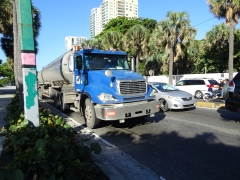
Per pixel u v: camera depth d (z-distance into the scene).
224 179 3.69
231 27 17.58
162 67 35.53
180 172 3.96
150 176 3.70
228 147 5.22
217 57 30.34
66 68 9.91
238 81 6.57
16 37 8.84
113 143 5.66
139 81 6.90
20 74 7.34
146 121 8.19
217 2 17.70
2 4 18.05
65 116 9.35
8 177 2.69
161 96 10.41
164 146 5.38
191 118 8.70
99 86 6.92
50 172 2.93
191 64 34.62
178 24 21.16
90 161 3.78
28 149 3.33
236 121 7.95
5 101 15.16
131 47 26.52
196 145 5.42
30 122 4.68
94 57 8.06
